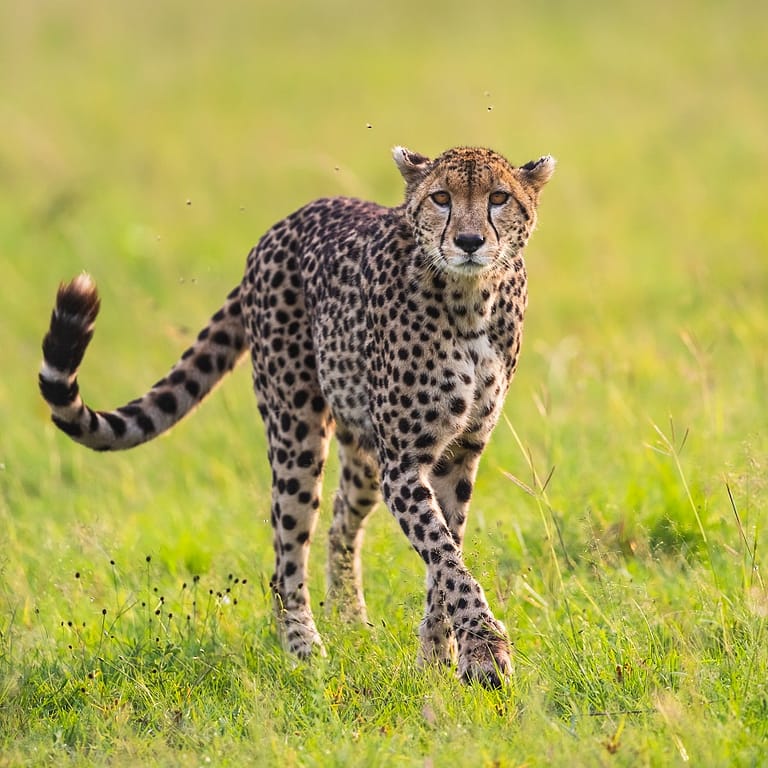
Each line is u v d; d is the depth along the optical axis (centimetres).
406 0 9019
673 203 4753
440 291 1764
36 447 2781
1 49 7856
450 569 1677
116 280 4009
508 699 1528
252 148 5809
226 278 3938
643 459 2284
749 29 7694
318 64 7575
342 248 1919
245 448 2650
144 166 5566
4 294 3925
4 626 1853
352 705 1577
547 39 7856
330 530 2045
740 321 2945
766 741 1395
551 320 3519
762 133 5631
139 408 2022
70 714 1595
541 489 1862
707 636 1680
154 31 8512
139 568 2067
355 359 1881
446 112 6225
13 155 5562
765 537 1942
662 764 1359
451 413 1788
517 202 1795
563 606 1797
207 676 1691
